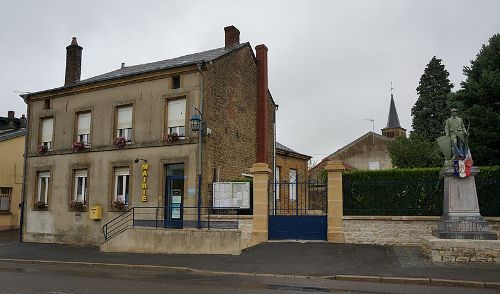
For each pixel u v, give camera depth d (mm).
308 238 16781
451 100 22312
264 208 17109
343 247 15305
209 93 19594
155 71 20391
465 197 13938
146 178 20109
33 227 23328
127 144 20875
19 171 30922
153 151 20125
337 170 16703
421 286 10359
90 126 22281
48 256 17250
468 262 12719
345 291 9594
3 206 29859
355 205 16766
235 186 17922
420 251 14484
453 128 14320
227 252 15867
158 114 20312
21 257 17219
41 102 24281
